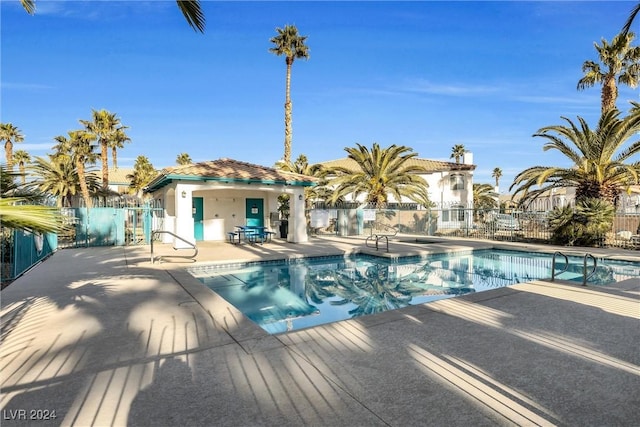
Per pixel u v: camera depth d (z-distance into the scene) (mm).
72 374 3771
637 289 7727
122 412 3078
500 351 4398
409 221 27312
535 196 20609
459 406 3182
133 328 5199
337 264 13648
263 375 3754
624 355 4281
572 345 4590
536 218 20234
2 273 9984
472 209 23281
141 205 20359
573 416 3035
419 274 12031
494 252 16906
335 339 4773
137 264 11328
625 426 2895
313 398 3312
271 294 9312
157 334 4949
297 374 3777
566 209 17906
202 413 3072
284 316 7406
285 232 21172
